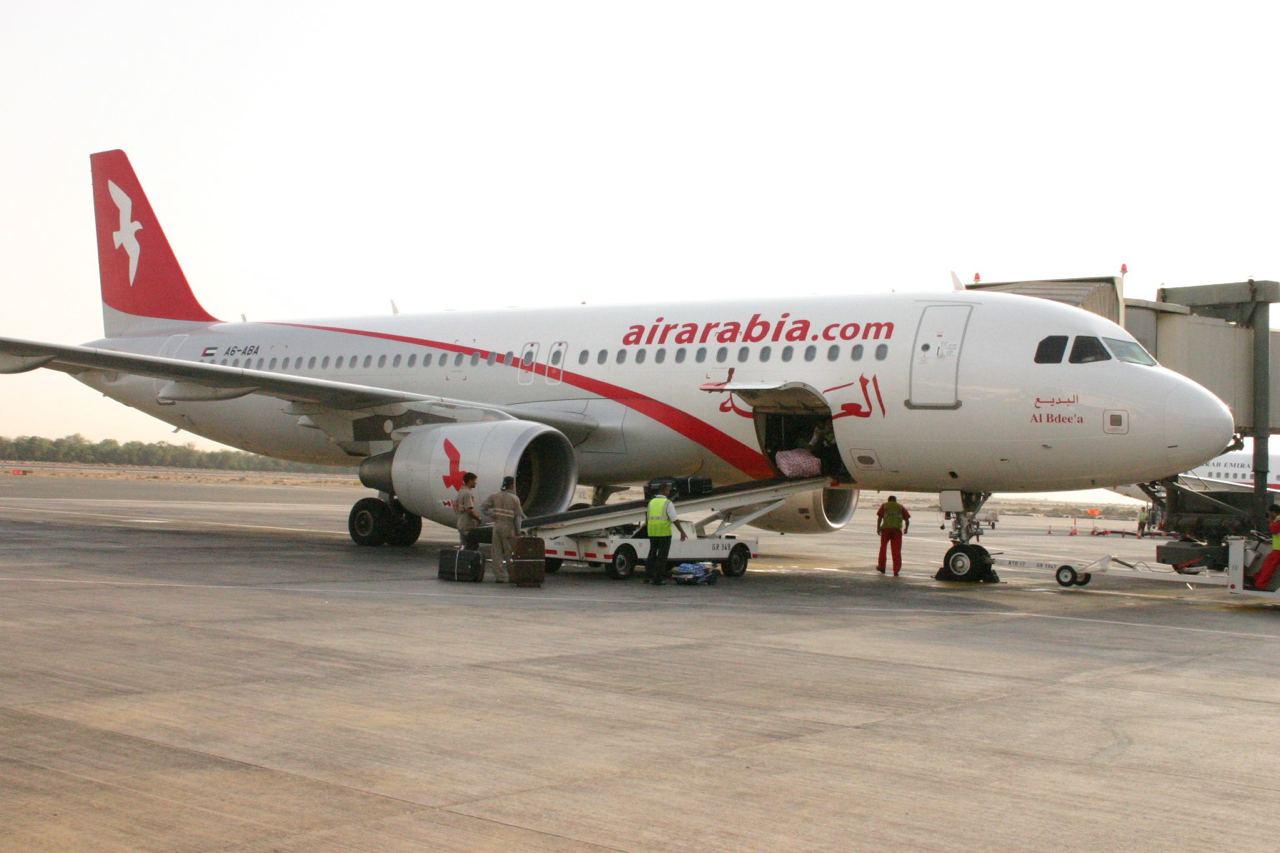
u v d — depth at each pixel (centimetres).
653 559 1762
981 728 821
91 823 580
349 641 1122
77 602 1346
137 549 2144
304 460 2717
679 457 2105
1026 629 1362
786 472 1967
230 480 11056
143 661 988
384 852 548
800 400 1953
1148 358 1844
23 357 1978
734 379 2017
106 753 702
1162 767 728
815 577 2017
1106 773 712
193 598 1410
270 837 566
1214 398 1764
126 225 2953
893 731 805
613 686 936
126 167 2942
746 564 1973
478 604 1444
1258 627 1455
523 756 720
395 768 686
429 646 1106
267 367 2652
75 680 904
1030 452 1800
